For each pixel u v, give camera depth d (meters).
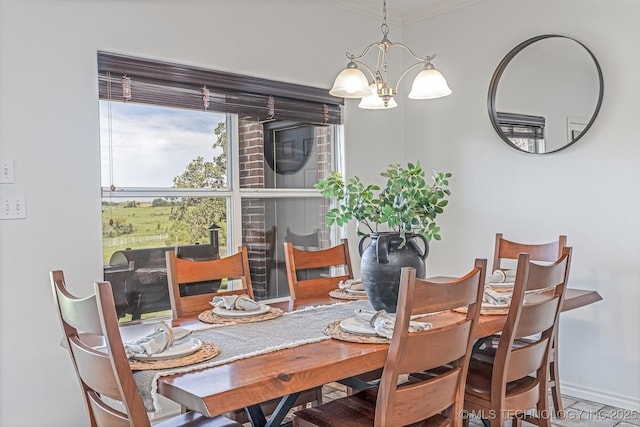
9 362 2.38
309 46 3.54
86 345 1.64
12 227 2.40
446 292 1.57
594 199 3.13
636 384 2.97
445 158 3.90
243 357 1.57
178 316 2.30
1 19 2.38
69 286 2.55
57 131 2.53
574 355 3.22
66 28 2.55
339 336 1.78
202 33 3.01
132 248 2.86
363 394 2.05
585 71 3.14
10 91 2.40
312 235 3.73
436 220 3.96
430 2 3.77
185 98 2.97
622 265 3.02
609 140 3.05
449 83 3.85
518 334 1.95
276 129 3.49
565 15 3.23
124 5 2.73
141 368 1.48
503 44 3.55
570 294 2.57
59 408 2.51
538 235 3.39
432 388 1.64
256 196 3.40
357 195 2.21
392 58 4.09
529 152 3.40
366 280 2.16
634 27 2.95
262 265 3.44
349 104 3.83
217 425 1.79
